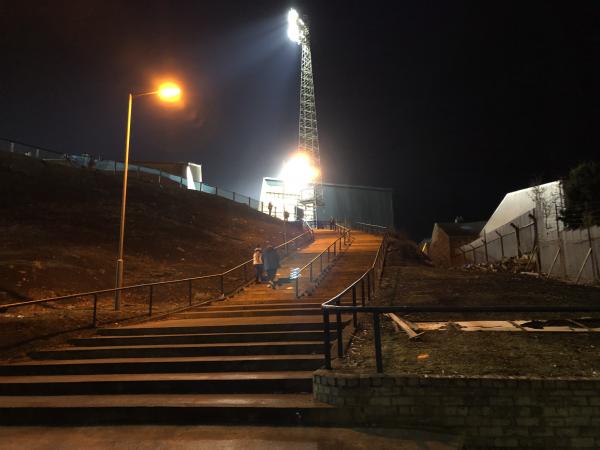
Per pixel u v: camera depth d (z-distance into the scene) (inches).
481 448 215.6
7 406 254.8
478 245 1419.8
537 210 957.2
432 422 220.8
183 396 269.6
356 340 346.3
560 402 215.6
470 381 221.5
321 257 944.3
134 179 1418.6
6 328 378.6
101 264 776.3
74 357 361.1
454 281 688.4
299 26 2484.0
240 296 659.4
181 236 1057.5
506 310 234.4
